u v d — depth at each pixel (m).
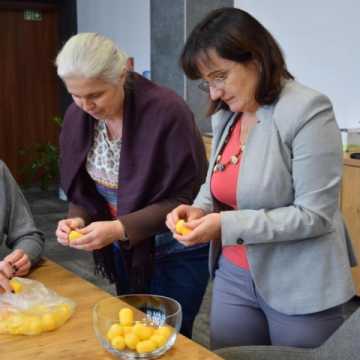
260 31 1.40
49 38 7.03
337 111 3.81
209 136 4.02
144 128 1.79
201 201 1.70
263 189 1.46
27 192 6.92
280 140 1.44
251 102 1.48
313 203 1.41
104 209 2.00
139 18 5.51
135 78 1.84
